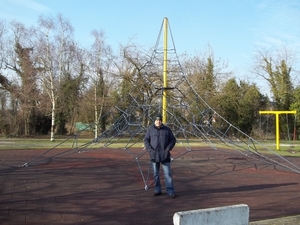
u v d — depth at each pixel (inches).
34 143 1061.8
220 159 658.8
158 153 317.1
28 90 1429.6
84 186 364.5
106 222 238.4
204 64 1533.0
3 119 1526.8
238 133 1638.8
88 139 1362.0
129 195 326.0
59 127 1657.2
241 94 1688.0
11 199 299.1
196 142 1135.6
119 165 540.1
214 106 1517.0
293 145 1148.5
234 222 150.6
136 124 567.8
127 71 1278.3
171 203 297.6
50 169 480.7
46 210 266.2
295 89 1656.0
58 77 1362.0
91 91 1491.1
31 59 1416.1
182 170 502.3
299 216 254.5
